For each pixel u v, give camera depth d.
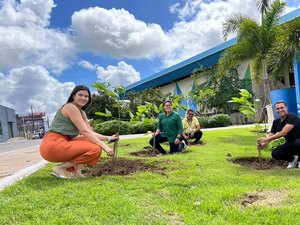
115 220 2.58
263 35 15.54
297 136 5.02
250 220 2.51
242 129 15.48
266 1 15.34
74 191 3.47
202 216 2.64
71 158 4.29
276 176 4.13
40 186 3.84
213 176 4.15
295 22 12.17
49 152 4.22
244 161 5.84
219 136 11.39
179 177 4.15
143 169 5.01
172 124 7.08
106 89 5.23
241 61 16.73
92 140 4.33
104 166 5.42
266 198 3.10
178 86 43.25
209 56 31.69
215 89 30.56
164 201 3.10
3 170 6.32
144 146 9.05
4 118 55.56
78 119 4.31
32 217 2.73
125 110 7.53
